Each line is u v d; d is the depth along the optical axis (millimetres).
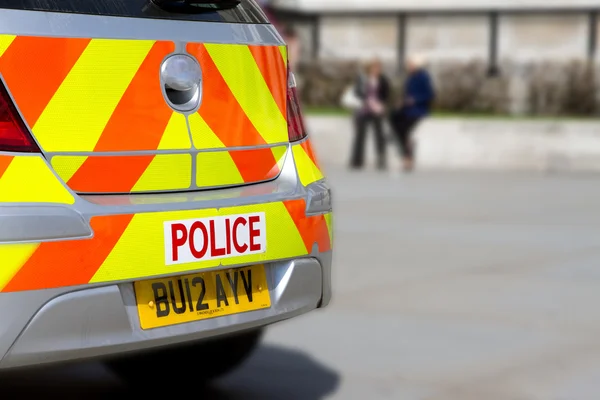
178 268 4051
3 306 3645
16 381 5660
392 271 8719
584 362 6035
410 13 27359
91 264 3816
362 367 5938
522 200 13625
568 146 18266
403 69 25703
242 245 4262
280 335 6652
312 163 4719
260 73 4539
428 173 18047
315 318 7086
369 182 16266
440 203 13336
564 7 25922
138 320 3977
